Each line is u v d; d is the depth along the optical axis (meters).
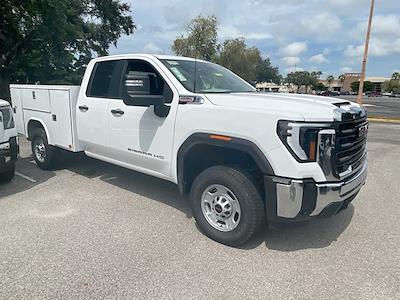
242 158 3.43
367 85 114.69
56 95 5.34
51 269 2.94
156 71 4.03
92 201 4.60
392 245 3.44
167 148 3.83
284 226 3.60
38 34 16.02
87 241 3.46
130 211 4.27
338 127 2.99
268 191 3.04
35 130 6.07
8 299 2.54
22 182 5.43
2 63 15.55
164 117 3.82
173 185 5.32
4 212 4.19
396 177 6.07
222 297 2.60
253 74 41.69
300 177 2.87
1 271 2.90
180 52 36.62
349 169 3.25
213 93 3.80
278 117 2.92
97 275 2.86
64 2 16.38
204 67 4.51
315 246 3.41
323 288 2.71
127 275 2.87
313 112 2.94
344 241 3.52
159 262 3.08
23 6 13.08
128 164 4.52
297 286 2.74
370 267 3.02
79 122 5.07
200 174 3.53
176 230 3.74
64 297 2.57
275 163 2.95
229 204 3.37
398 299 2.58
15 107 6.48
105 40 27.20
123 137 4.38
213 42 36.81
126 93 3.66
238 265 3.04
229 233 3.35
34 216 4.07
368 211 4.36
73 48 19.36
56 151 5.86
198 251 3.29
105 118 4.59
